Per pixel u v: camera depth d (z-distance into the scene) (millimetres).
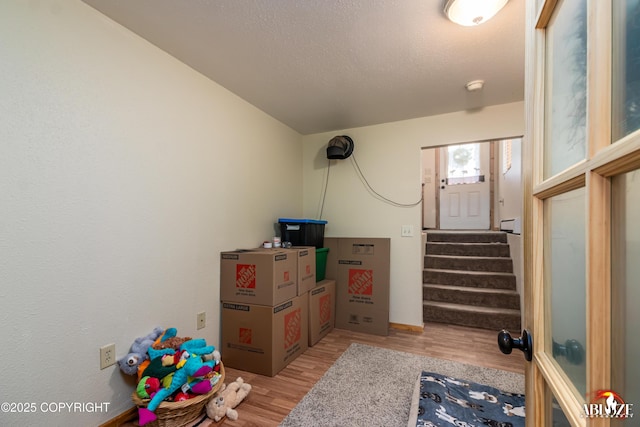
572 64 533
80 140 1426
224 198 2334
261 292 2119
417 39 1722
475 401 1597
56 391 1331
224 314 2242
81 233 1428
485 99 2568
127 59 1637
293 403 1746
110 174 1553
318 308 2719
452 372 2113
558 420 575
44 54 1300
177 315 1922
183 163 1979
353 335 2869
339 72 2107
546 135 651
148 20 1566
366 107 2730
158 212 1806
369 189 3215
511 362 2268
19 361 1222
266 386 1938
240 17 1543
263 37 1712
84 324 1436
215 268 2234
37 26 1278
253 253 2160
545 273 651
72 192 1396
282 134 3139
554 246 612
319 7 1468
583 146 485
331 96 2502
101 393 1499
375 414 1640
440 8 1476
